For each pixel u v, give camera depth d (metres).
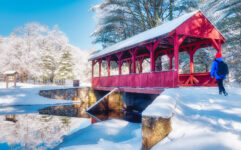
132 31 22.97
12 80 20.47
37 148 5.59
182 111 4.04
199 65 17.77
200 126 3.18
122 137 6.31
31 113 12.45
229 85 15.46
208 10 17.42
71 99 20.09
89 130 7.52
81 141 6.01
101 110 13.23
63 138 6.63
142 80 10.58
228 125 3.05
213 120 3.35
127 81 12.57
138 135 6.29
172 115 3.60
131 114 12.28
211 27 9.60
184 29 8.57
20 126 8.56
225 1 15.13
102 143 5.59
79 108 15.38
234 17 14.90
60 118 10.73
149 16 21.19
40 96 18.50
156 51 14.98
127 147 4.96
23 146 5.79
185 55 17.98
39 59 35.28
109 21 22.34
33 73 33.12
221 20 15.84
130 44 11.70
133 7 21.67
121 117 11.12
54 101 18.55
